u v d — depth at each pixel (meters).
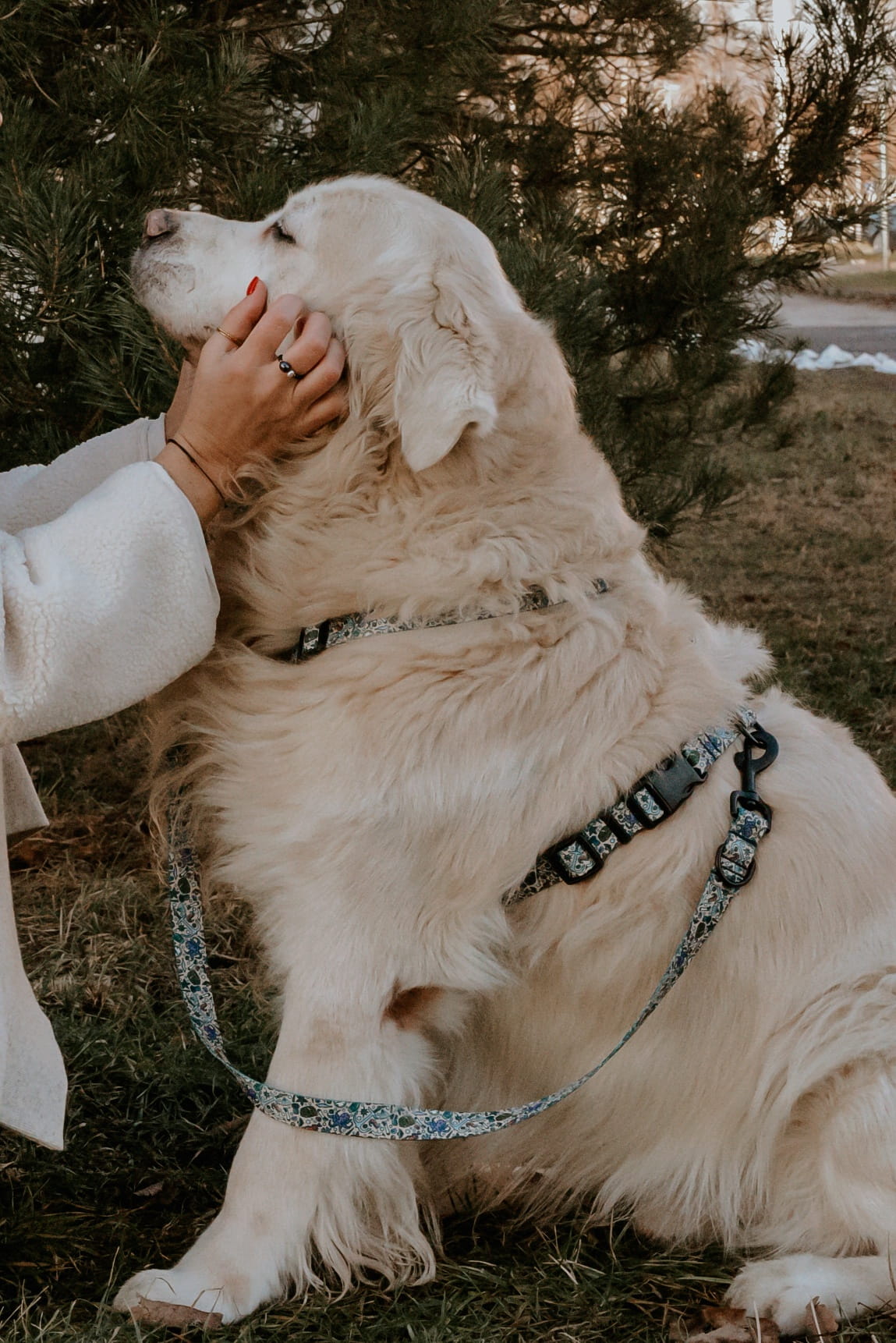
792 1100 2.12
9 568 1.72
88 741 4.91
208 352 1.95
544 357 2.24
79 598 1.75
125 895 3.73
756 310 5.12
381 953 2.06
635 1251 2.25
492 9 4.36
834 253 5.26
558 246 4.02
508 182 4.41
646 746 2.13
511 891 2.11
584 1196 2.37
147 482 1.83
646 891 2.12
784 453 9.48
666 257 4.79
